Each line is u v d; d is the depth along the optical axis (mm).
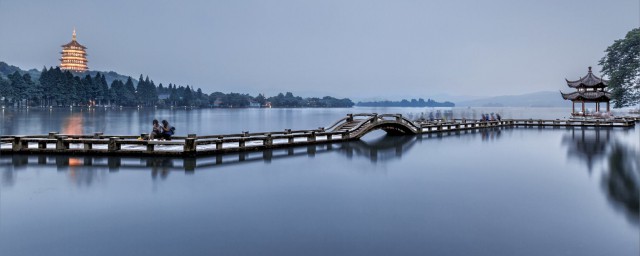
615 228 8531
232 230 8422
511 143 28078
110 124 65188
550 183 13617
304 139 27656
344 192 12148
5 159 17719
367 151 23016
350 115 33594
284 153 21344
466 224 8891
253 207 10312
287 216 9500
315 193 11977
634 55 64812
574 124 49562
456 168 17016
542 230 8422
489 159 19812
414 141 29906
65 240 7766
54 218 9195
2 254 7055
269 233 8234
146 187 12500
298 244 7594
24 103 150500
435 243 7652
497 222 9016
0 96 122312
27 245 7500
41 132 46938
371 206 10500
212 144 22031
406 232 8320
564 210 10055
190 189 12328
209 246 7461
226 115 122375
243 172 15414
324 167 16938
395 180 14172
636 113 76562
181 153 18859
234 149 20906
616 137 32812
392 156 20812
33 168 15578
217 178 14109
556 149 24156
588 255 7043
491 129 44688
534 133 38094
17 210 9828
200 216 9445
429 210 10062
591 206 10422
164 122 21703
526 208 10250
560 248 7375
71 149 19109
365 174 15398
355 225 8812
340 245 7547
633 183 13516
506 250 7273
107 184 12883
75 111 127000
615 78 65688
